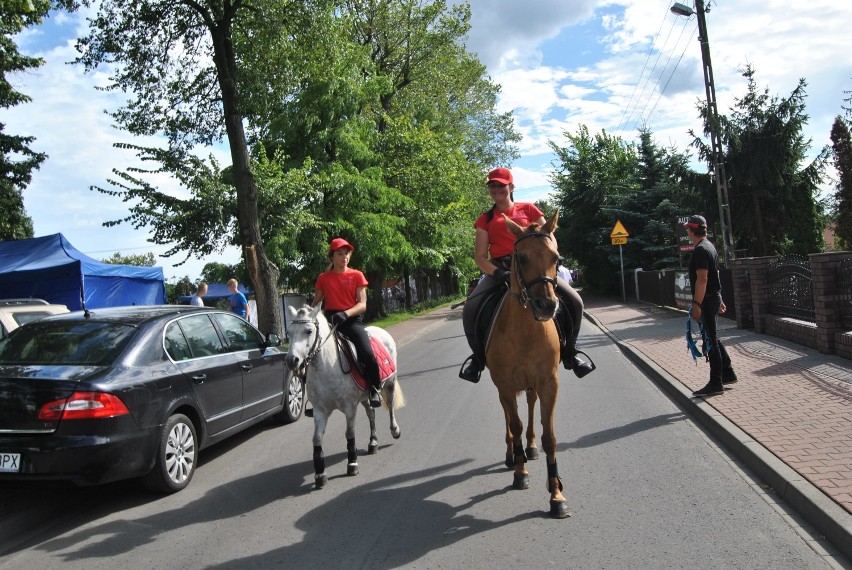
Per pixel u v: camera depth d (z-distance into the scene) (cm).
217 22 1449
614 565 372
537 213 538
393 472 585
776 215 2742
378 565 392
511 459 566
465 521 455
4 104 1939
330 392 565
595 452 606
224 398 653
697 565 365
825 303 909
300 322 538
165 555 430
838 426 570
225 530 470
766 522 420
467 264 3847
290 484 573
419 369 1276
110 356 540
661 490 492
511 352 475
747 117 2644
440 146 2862
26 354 553
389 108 3020
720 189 2095
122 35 1462
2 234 2370
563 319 536
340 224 2109
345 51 2095
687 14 2042
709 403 708
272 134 2055
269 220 1731
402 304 4112
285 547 430
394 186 2723
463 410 835
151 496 559
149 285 1856
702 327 752
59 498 540
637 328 1645
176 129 1612
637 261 2986
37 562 431
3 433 487
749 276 1280
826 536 391
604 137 3247
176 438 570
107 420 490
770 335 1173
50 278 1518
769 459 502
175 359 599
